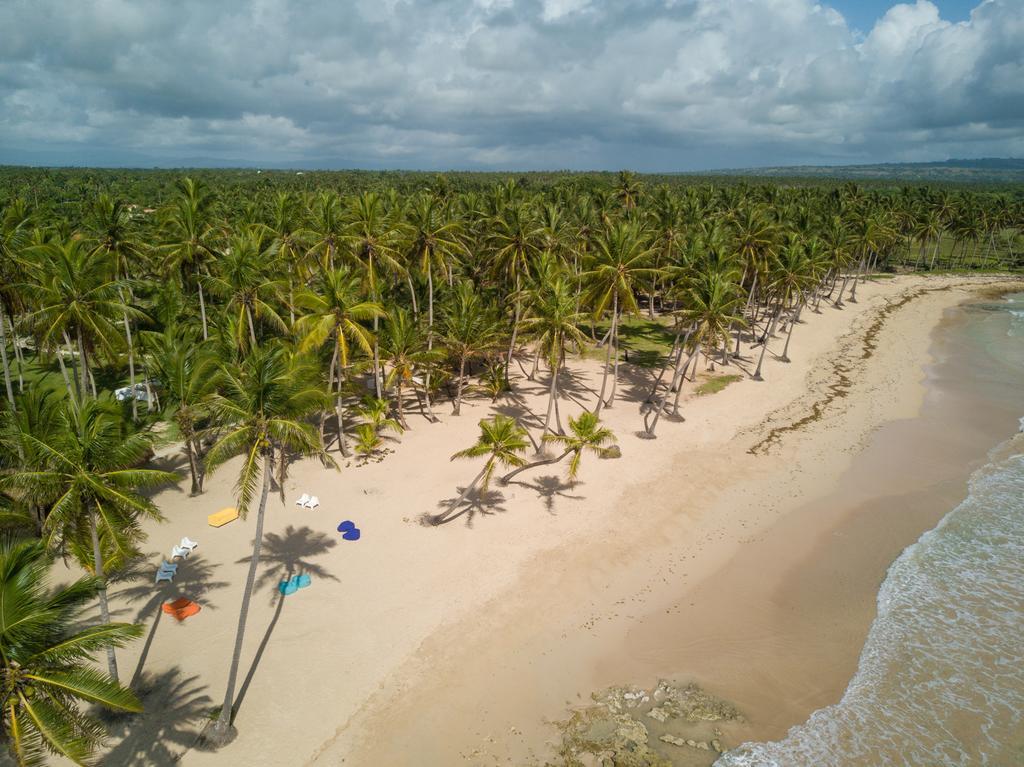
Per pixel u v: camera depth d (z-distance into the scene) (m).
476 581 26.70
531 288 44.38
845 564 28.97
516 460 29.30
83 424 17.09
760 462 38.97
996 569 28.52
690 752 19.17
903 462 39.38
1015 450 41.03
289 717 19.92
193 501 32.66
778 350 65.19
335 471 35.94
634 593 26.47
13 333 42.28
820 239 71.12
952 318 81.38
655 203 83.12
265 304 41.31
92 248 43.25
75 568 26.30
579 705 20.86
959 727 20.34
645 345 63.97
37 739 13.14
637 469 37.25
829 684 22.09
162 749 18.59
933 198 114.56
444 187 79.50
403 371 40.09
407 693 21.05
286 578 26.45
